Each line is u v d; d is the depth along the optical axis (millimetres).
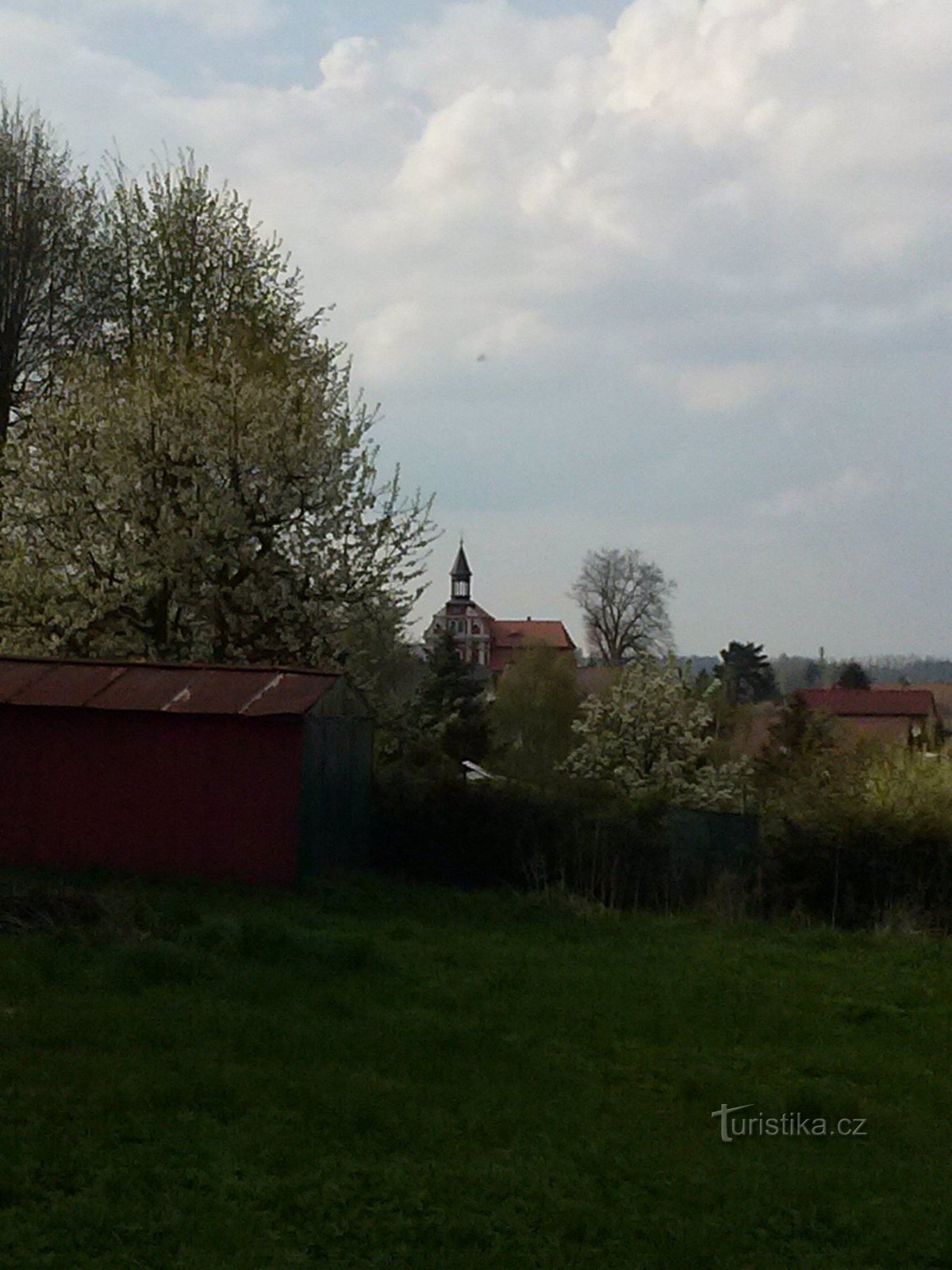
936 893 21969
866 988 15609
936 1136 9875
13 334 33688
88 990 11984
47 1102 8625
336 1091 9414
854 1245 7480
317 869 21500
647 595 89250
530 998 13461
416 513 28766
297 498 27359
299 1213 7254
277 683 21750
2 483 28266
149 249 35000
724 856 22688
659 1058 11617
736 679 106688
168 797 20922
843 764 31500
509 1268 6742
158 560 27016
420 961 15164
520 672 63125
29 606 26844
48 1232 6684
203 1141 8125
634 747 31688
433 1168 8039
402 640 30000
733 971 16188
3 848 21094
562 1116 9430
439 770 25828
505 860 23344
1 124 34500
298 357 30844
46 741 21219
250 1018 11328
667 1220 7605
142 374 28219
